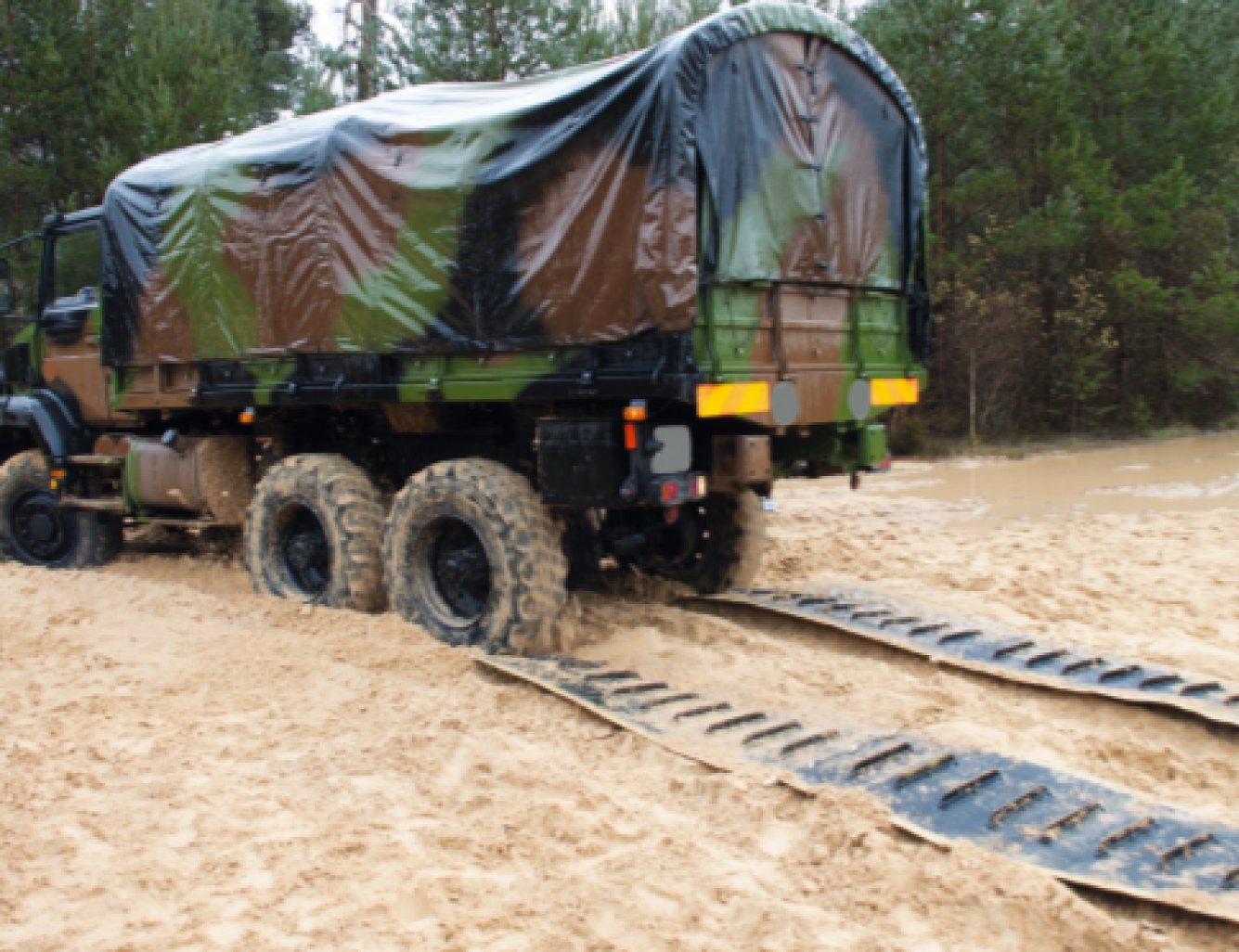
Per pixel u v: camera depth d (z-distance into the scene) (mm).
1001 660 5246
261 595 6551
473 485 5320
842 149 5793
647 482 4887
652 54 4707
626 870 3203
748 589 6594
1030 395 19688
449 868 3232
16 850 3355
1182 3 20297
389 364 5875
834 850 3322
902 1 18562
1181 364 19641
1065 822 3459
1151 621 6258
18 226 15836
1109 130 19484
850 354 5980
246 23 21234
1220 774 4156
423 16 17469
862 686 4953
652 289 4691
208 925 2900
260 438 7129
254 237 6359
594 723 4426
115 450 7688
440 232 5473
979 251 18953
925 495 12562
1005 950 2834
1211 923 2908
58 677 5129
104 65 16438
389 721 4473
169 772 3957
